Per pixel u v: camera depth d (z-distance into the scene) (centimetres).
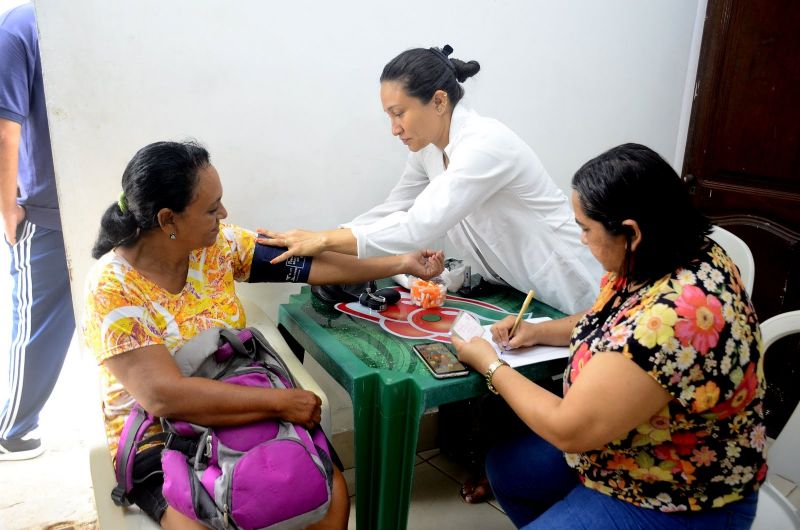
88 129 155
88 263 163
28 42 174
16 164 182
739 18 230
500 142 149
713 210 253
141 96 158
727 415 98
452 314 163
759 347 100
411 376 126
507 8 198
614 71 228
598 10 216
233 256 147
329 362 138
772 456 157
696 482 102
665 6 231
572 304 170
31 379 201
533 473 137
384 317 160
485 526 180
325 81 178
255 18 165
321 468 113
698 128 251
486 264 183
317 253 150
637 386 94
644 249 99
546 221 164
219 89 166
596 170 101
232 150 173
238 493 106
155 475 119
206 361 128
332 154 186
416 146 157
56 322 202
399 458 131
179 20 157
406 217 149
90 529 178
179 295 133
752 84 230
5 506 185
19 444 206
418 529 178
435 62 148
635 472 106
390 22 182
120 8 150
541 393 112
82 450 213
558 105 220
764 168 232
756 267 243
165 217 121
